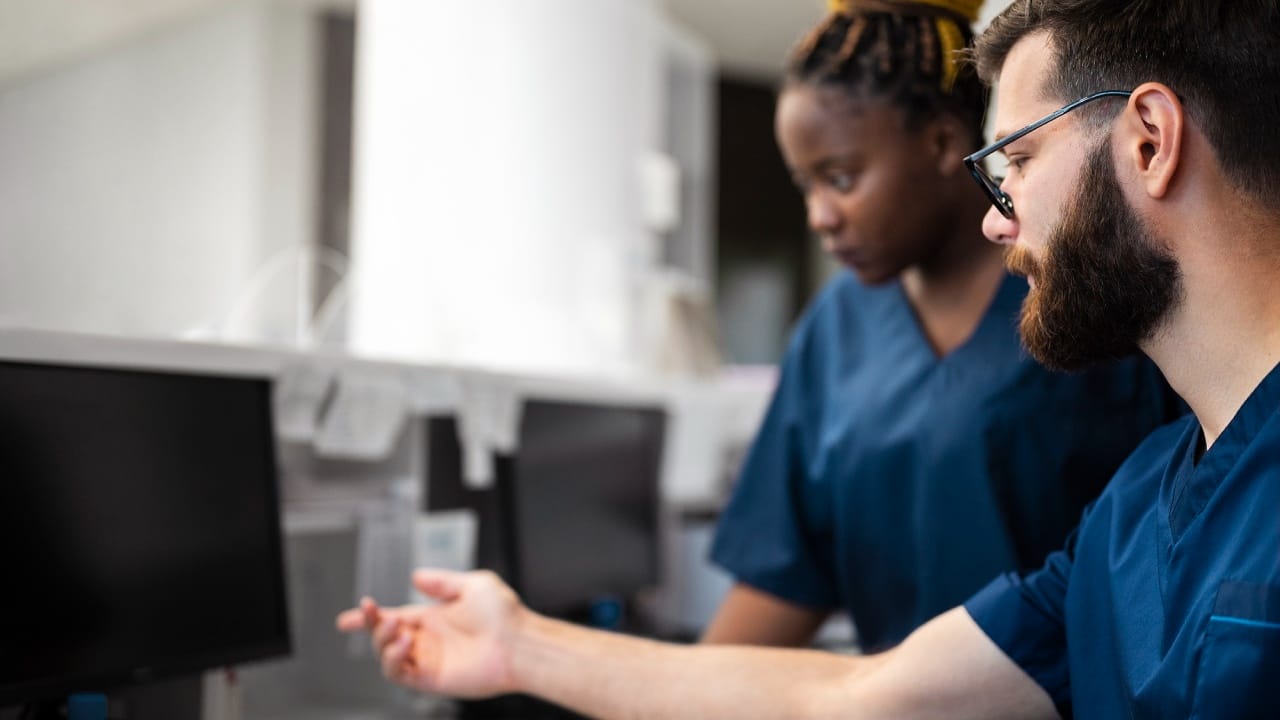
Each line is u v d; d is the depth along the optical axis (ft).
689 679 2.87
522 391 5.55
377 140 8.87
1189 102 1.94
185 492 3.27
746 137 20.02
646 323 9.66
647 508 6.82
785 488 4.06
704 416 8.03
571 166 9.82
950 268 3.60
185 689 3.33
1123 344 2.16
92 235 11.19
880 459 3.65
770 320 19.99
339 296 5.51
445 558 4.94
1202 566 2.05
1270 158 1.89
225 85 12.51
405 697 4.75
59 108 11.00
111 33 11.29
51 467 2.89
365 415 4.34
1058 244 2.10
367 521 4.67
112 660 2.97
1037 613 2.64
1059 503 3.41
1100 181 2.04
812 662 2.86
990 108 3.42
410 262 8.83
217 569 3.34
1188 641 2.01
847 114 3.29
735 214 19.84
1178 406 3.34
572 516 6.00
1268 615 1.86
